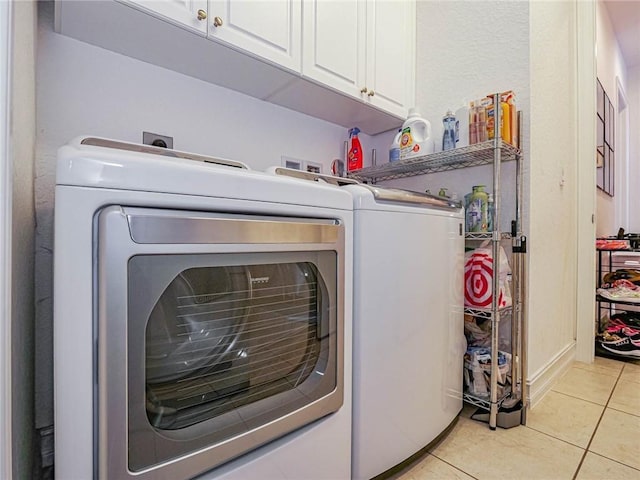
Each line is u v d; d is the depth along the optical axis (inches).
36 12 37.3
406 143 64.6
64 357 20.1
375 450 38.7
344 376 35.6
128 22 39.0
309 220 32.1
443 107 69.6
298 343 32.1
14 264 23.8
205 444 25.0
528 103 58.8
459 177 66.6
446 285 48.5
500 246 53.3
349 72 58.4
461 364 52.9
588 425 52.4
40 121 39.4
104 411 20.5
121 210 21.1
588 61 82.1
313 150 68.7
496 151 51.2
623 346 84.1
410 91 72.2
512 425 52.1
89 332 20.5
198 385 25.6
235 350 27.8
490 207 58.4
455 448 46.8
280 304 30.6
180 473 23.6
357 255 37.4
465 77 66.4
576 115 83.7
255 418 28.0
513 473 41.5
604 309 112.8
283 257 29.7
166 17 38.4
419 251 43.8
